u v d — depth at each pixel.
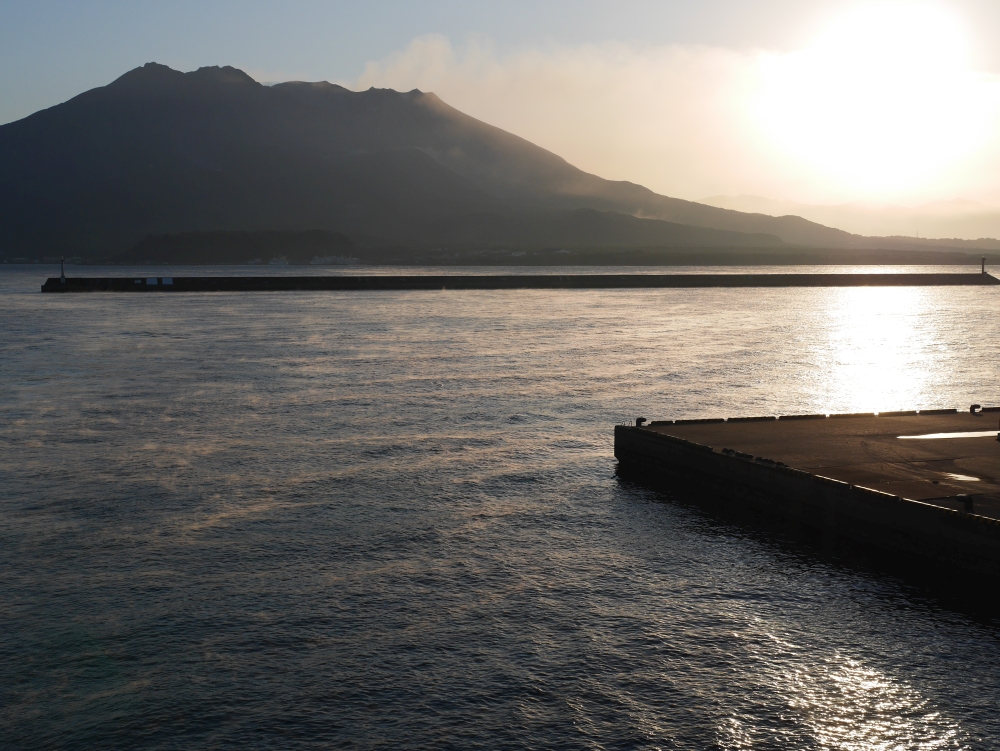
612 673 14.86
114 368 52.91
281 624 16.62
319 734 13.02
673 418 36.88
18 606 17.45
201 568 19.50
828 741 13.01
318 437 33.22
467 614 17.14
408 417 37.16
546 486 26.61
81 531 22.02
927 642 16.12
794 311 110.00
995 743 12.99
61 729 13.17
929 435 27.83
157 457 29.95
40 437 33.09
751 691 14.36
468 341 69.44
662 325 86.19
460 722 13.34
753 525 23.11
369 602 17.67
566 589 18.47
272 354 60.25
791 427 29.30
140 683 14.45
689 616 17.17
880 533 19.78
